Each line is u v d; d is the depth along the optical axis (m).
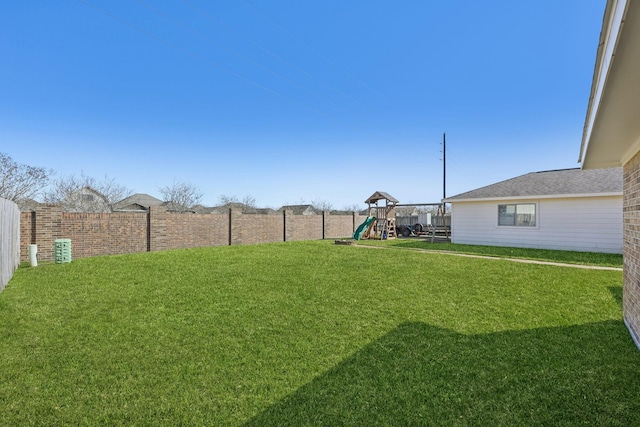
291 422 2.17
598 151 4.05
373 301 5.09
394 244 15.07
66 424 2.16
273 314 4.46
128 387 2.62
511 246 12.89
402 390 2.55
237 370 2.90
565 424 2.10
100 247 11.38
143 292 5.67
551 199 11.88
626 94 2.23
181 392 2.55
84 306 4.85
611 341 3.46
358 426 2.12
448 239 17.86
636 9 1.30
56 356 3.18
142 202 32.38
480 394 2.47
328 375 2.80
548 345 3.37
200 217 14.38
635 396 2.41
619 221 10.61
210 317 4.35
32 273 7.50
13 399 2.44
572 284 6.20
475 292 5.64
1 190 15.45
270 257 10.21
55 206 10.38
